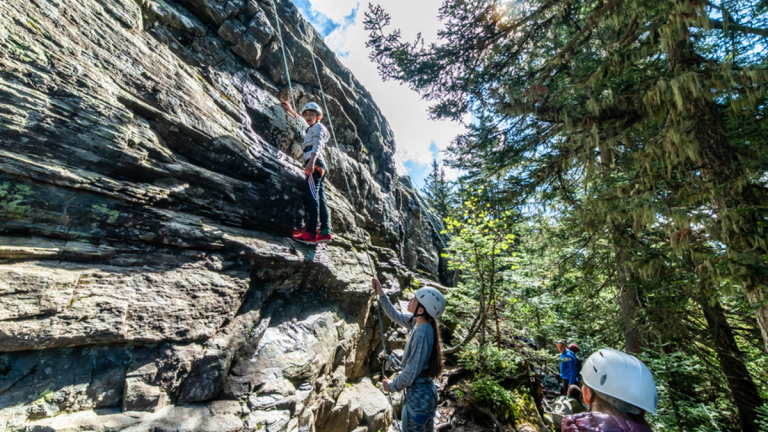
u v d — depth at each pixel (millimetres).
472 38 7176
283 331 4504
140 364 2891
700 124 4281
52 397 2396
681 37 4156
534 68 7973
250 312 4098
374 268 7793
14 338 2293
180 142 4180
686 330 6738
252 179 4984
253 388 3596
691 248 4297
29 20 3018
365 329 6824
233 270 4047
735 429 7355
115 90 3572
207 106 4703
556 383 11156
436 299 2848
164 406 2891
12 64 2826
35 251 2629
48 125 2941
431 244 16781
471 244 9164
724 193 4078
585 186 6625
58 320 2516
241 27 6020
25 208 2719
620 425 1236
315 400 4445
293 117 6656
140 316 2967
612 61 5707
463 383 8414
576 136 5176
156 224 3500
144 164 3562
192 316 3334
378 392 6172
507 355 8320
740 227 3742
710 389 7504
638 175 5102
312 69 7703
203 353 3293
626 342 7723
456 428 6949
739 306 6605
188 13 5352
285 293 5062
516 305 9562
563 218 8234
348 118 8859
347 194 7957
